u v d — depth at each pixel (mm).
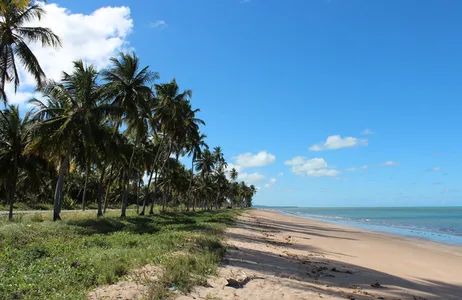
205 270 9266
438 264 16484
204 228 22703
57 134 21859
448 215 95438
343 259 16094
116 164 35531
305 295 8117
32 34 18359
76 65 23859
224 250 13211
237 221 38219
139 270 8664
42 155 24688
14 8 17484
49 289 6883
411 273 13766
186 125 40188
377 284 10430
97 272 8273
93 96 23688
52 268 8539
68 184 63938
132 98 28219
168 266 8914
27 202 52281
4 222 19469
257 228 31453
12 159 25938
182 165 68188
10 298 6141
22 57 18406
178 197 83125
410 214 106562
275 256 14234
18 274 7820
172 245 13070
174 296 6949
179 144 41531
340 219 69188
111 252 10766
